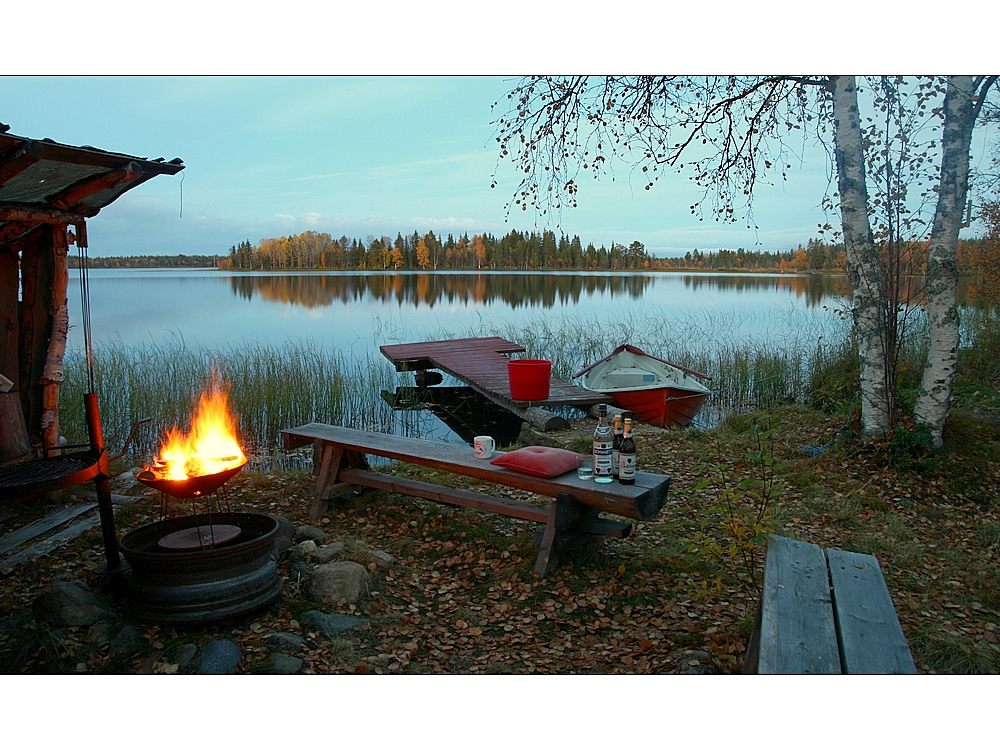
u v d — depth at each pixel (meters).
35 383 4.88
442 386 12.24
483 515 4.74
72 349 10.02
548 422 7.87
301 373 9.91
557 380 9.80
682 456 6.32
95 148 3.57
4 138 3.07
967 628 3.36
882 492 5.27
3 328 4.79
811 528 4.68
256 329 17.98
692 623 3.31
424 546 4.27
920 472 5.53
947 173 5.66
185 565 3.06
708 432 7.12
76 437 6.96
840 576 2.68
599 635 3.26
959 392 7.28
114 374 8.98
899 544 4.41
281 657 2.88
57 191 3.86
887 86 6.25
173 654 2.91
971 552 4.35
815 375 9.43
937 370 5.76
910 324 8.08
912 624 3.37
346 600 3.46
